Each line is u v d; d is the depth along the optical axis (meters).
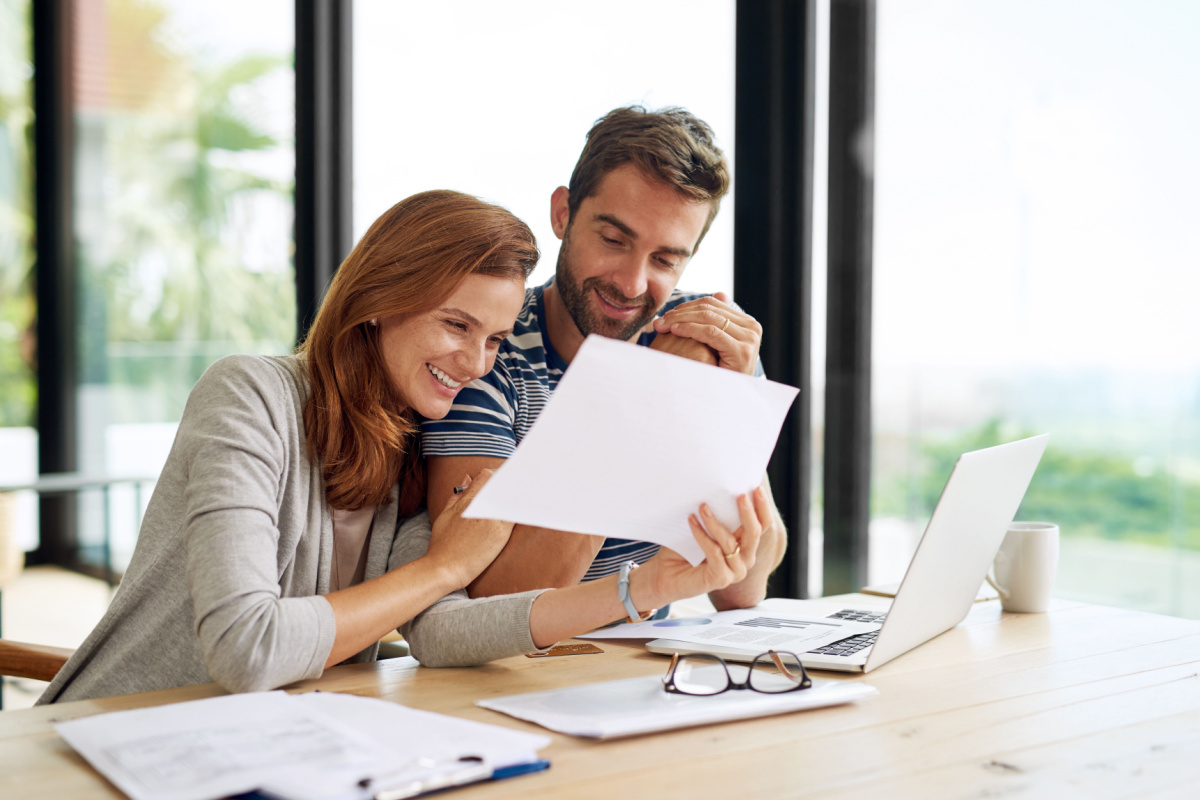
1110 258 1.63
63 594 3.88
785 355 2.01
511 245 1.18
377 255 1.17
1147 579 1.64
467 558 1.13
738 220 2.04
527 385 1.48
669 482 0.92
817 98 1.98
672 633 1.16
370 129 2.98
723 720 0.86
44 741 0.80
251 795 0.67
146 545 1.14
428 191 1.22
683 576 1.03
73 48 4.18
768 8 1.96
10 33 4.41
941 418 1.88
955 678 1.01
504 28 2.48
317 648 0.97
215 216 3.57
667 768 0.75
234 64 3.43
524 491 0.85
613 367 0.80
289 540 1.13
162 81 3.76
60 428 4.34
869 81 1.95
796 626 1.19
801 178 1.97
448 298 1.16
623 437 0.85
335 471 1.18
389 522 1.26
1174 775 0.75
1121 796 0.71
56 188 4.32
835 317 1.99
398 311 1.15
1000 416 1.81
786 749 0.79
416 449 1.31
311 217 3.10
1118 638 1.18
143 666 1.13
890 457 1.97
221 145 3.52
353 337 1.19
